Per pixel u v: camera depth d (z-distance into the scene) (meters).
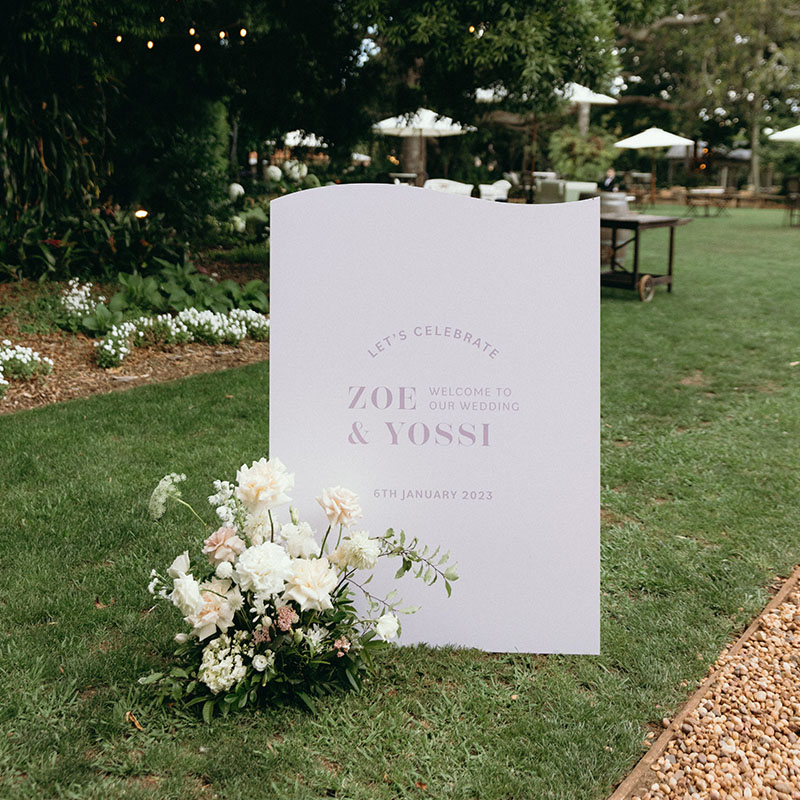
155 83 13.00
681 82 37.69
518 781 2.78
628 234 14.16
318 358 3.43
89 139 11.86
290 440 3.47
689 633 3.67
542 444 3.43
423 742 2.96
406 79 13.59
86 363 7.96
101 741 2.94
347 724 3.05
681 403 7.17
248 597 3.18
